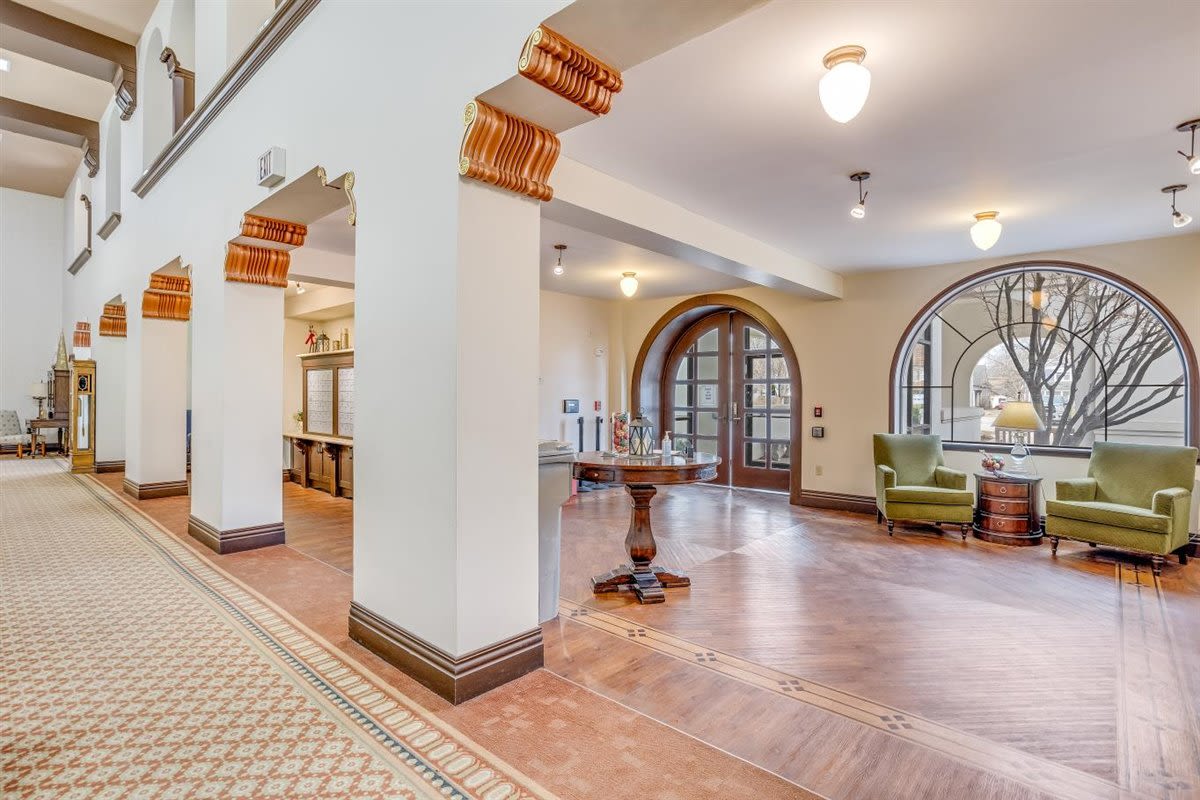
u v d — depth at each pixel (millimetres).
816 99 2832
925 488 5395
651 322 8469
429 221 2359
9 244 10898
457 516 2232
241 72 3738
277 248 4270
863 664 2727
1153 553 4273
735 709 2291
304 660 2588
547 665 2646
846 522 5930
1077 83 2652
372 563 2680
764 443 7871
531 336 2523
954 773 1913
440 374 2295
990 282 6809
